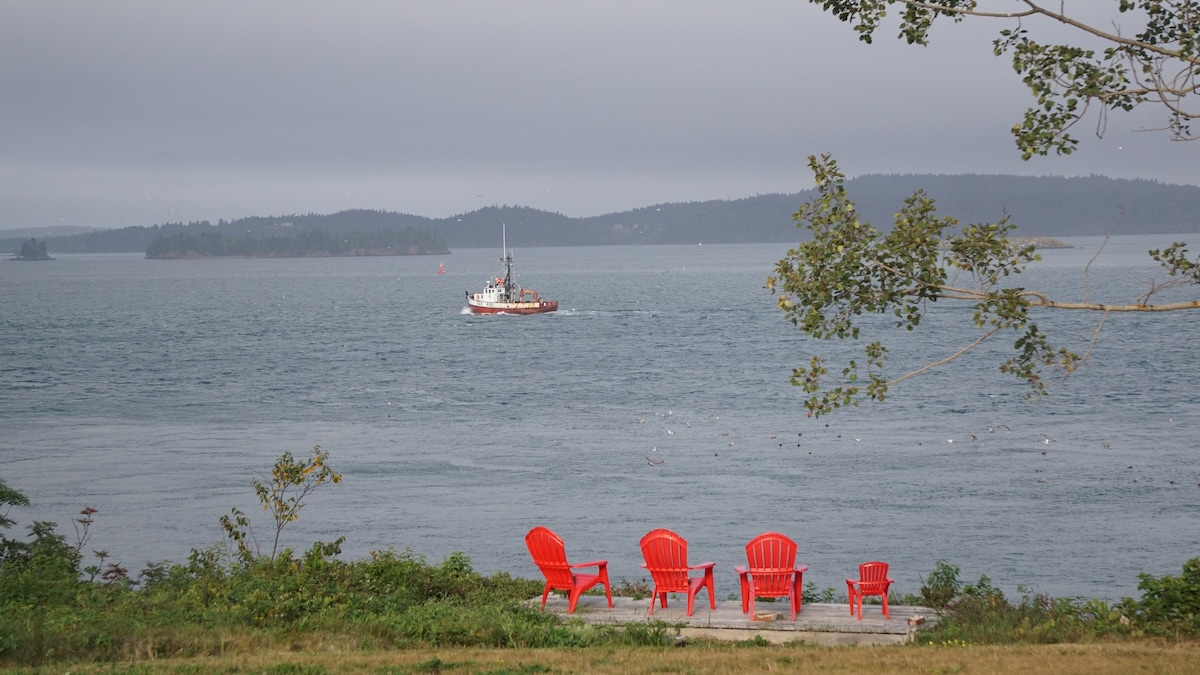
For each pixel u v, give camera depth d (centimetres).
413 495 5575
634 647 1931
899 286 1891
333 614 2167
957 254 1864
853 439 7144
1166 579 2064
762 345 14950
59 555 2891
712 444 7081
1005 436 7131
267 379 11412
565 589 2300
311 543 4584
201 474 6156
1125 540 4459
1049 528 4678
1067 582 3859
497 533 4747
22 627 1869
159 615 2102
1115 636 1916
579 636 2017
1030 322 1847
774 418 8206
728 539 4578
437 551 4441
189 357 13875
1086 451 6544
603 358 13475
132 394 10162
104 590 2425
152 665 1719
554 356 13788
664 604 2292
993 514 4953
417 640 2041
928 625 2130
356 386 10781
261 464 6494
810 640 2030
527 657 1825
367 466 6425
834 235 1892
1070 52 1788
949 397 9112
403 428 8006
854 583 2208
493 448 7062
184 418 8619
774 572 2197
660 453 6775
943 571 2761
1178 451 6469
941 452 6612
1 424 8300
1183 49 1736
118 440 7488
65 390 10456
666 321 19550
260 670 1689
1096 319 17850
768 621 2155
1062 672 1585
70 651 1814
